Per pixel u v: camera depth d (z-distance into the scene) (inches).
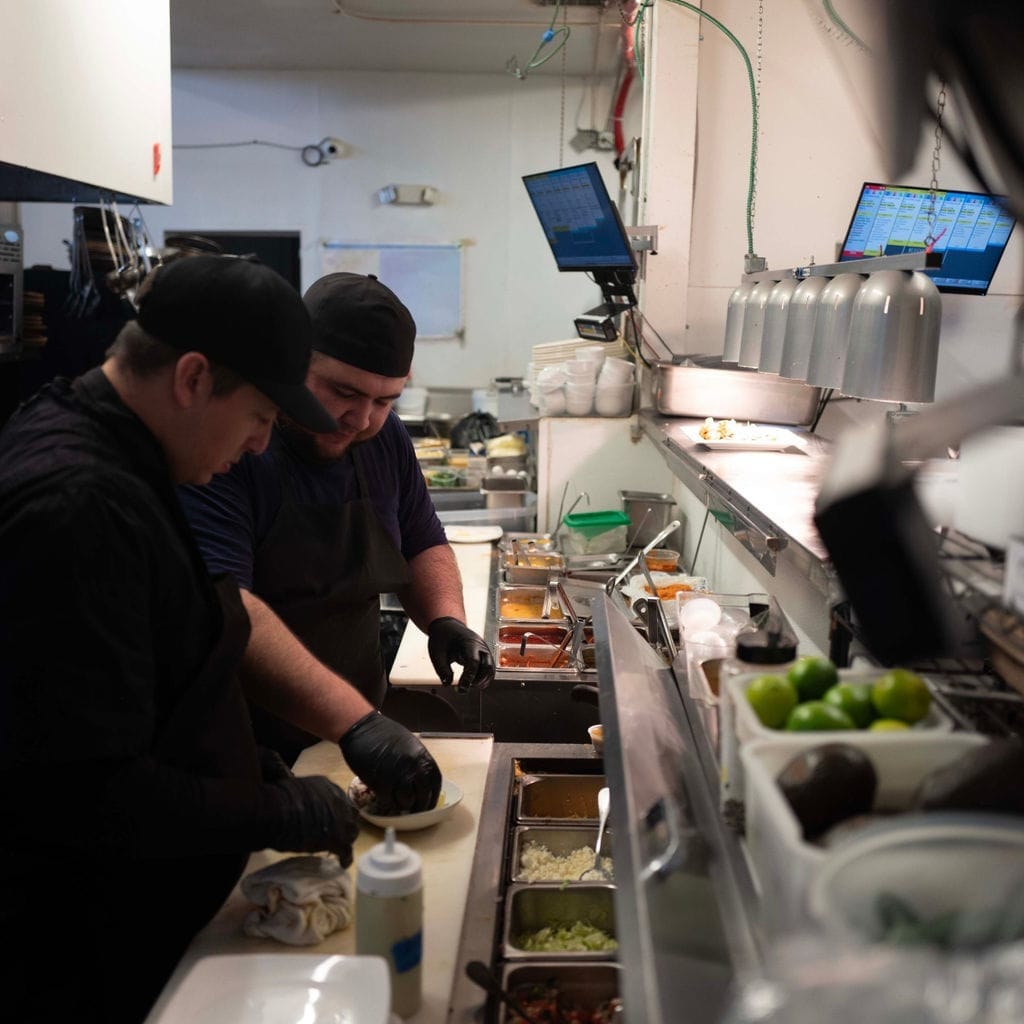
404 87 311.4
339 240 319.9
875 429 48.1
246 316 56.1
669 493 186.2
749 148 177.2
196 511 80.4
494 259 321.4
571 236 169.3
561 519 180.9
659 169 176.1
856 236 159.8
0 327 163.2
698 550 165.9
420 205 318.0
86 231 169.8
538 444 186.2
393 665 125.1
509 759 85.2
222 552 80.0
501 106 312.5
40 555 51.3
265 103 312.2
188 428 58.2
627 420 183.5
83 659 51.9
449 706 115.9
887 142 44.2
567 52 279.7
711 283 181.8
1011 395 44.2
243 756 64.9
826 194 178.1
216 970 51.5
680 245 178.5
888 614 47.0
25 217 314.8
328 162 315.3
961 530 49.8
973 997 26.0
